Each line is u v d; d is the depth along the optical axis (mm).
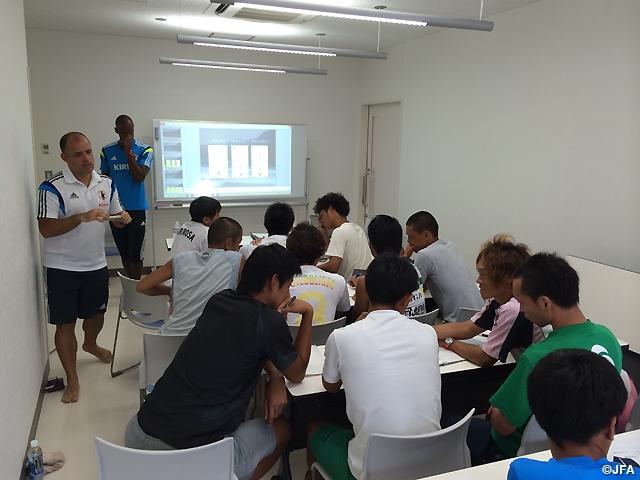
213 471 1552
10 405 2137
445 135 5777
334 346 1760
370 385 1646
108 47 6238
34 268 3047
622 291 3607
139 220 5320
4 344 2076
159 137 6559
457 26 3422
